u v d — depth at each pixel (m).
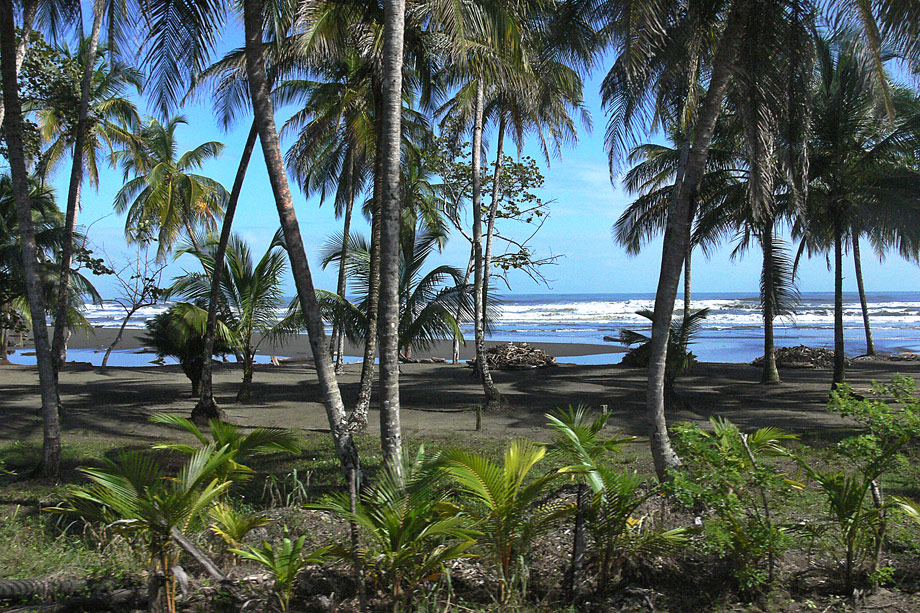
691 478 4.75
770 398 17.84
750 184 7.83
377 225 13.30
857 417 5.05
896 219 17.28
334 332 24.66
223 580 4.70
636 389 19.75
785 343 42.91
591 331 55.59
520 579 4.73
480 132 17.78
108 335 48.50
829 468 8.57
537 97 12.05
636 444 11.54
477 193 17.53
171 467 9.26
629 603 4.57
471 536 4.45
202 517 5.16
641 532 5.08
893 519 4.77
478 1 8.29
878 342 42.94
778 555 4.78
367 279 14.78
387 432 6.48
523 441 5.19
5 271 22.84
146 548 4.89
